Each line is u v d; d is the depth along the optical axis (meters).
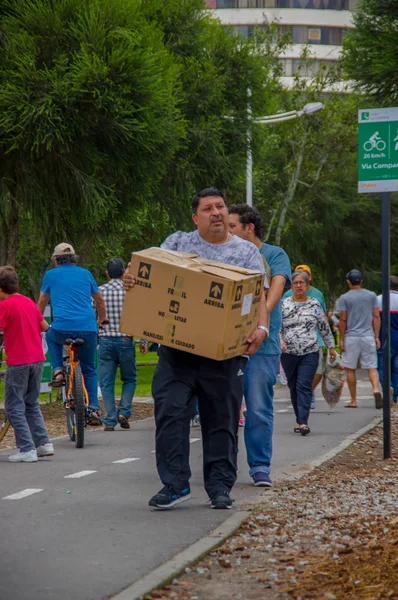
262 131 58.84
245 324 14.20
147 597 9.96
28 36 36.78
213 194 14.88
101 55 37.22
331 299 112.19
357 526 13.30
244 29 180.38
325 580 10.51
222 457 14.72
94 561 11.38
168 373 14.50
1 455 21.83
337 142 89.12
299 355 26.38
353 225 101.75
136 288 13.95
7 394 20.86
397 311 35.94
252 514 14.19
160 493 14.58
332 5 183.88
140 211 47.12
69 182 39.06
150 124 38.06
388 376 20.52
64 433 27.28
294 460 21.02
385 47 46.50
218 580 10.68
